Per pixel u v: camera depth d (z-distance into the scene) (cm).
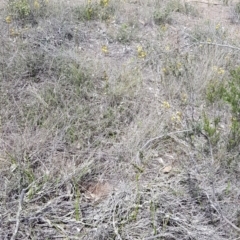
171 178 250
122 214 224
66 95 318
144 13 483
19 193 234
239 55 399
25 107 302
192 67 361
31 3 454
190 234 213
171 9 506
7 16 434
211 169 247
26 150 264
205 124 272
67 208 230
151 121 291
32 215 220
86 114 300
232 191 241
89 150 272
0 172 243
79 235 213
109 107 308
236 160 260
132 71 355
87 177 253
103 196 241
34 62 352
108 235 212
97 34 432
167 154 273
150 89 343
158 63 379
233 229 218
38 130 281
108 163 263
